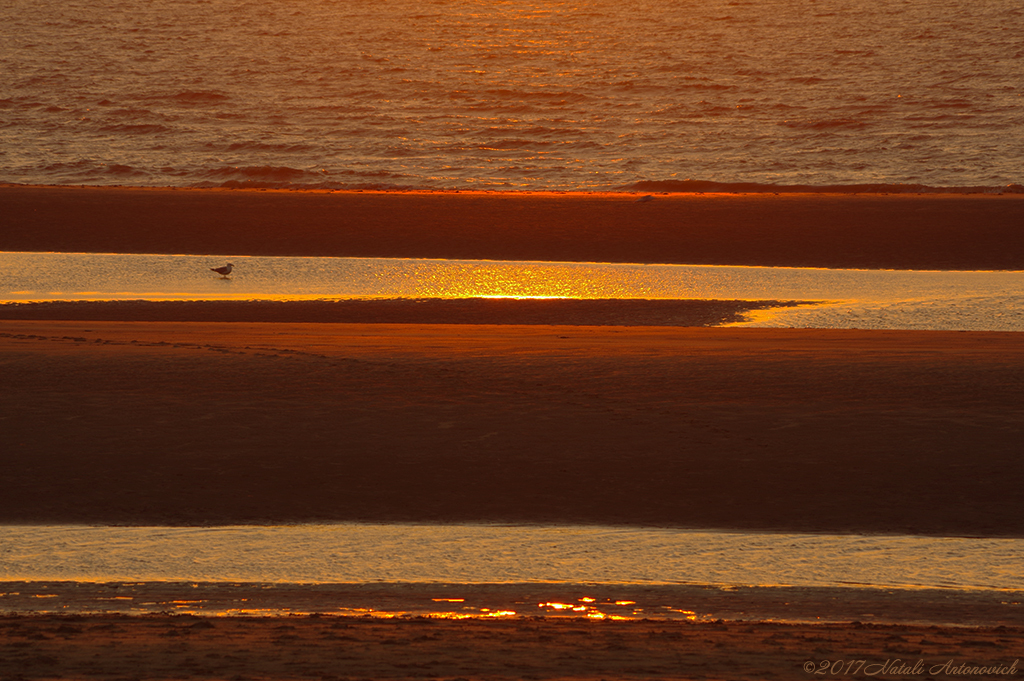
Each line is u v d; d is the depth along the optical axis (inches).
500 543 1963.6
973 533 2041.1
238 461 2363.4
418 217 6309.1
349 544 1951.3
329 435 2513.5
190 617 1453.0
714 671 1159.6
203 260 5408.5
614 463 2373.3
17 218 6127.0
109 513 2118.6
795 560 1877.5
